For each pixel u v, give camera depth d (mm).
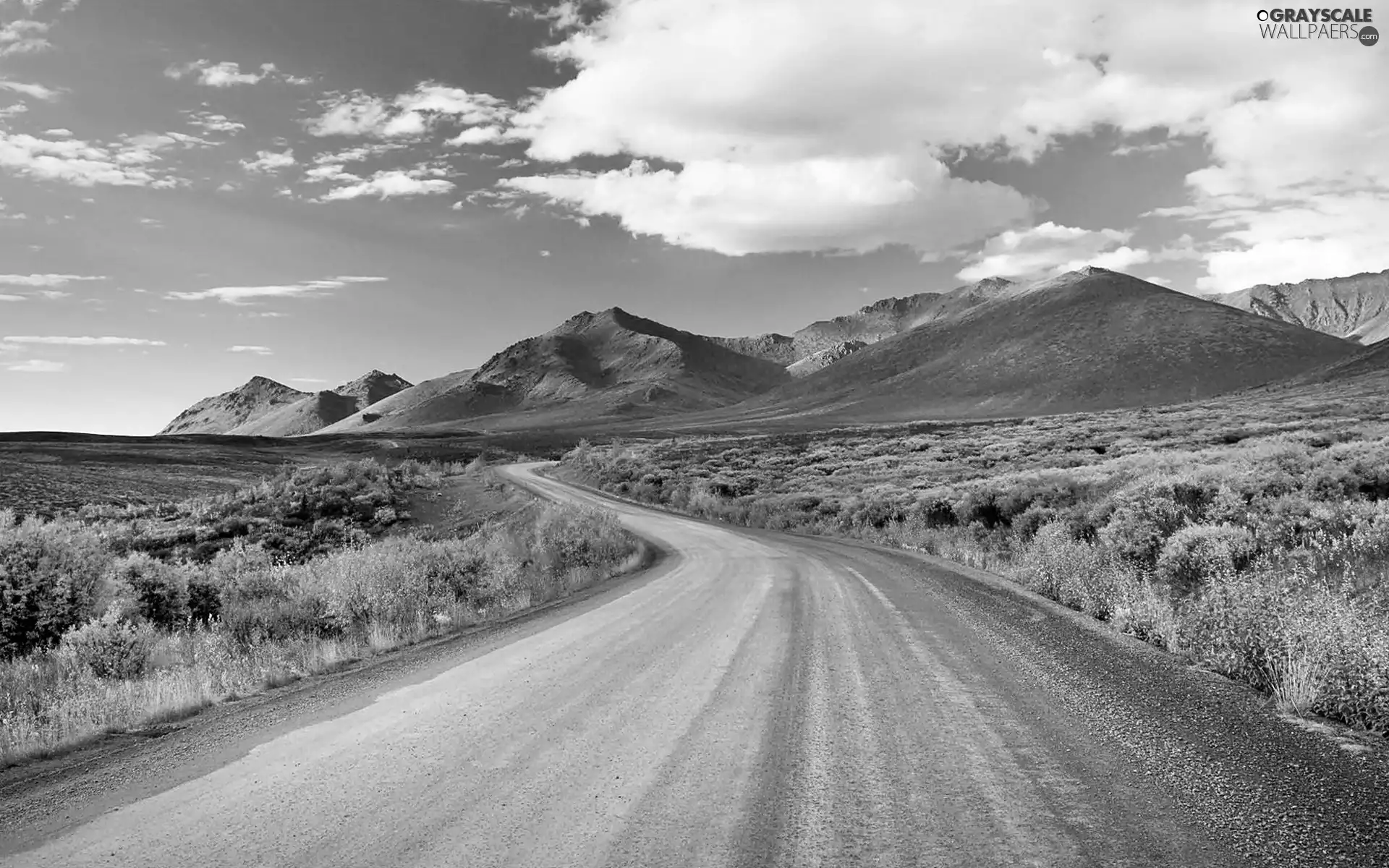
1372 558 9719
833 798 4262
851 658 7820
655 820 4020
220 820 4199
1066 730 5395
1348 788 4301
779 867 3477
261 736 5812
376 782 4688
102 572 13148
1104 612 10086
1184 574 10883
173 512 41500
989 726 5504
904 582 13883
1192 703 6027
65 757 5707
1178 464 24203
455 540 21922
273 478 49094
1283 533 11781
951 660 7656
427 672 7859
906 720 5680
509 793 4434
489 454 102125
